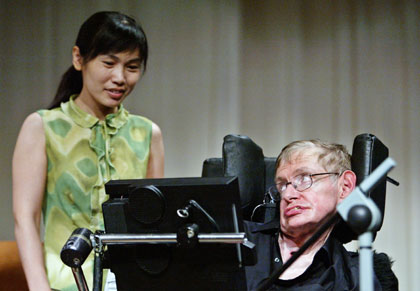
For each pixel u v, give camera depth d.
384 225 5.13
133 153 2.82
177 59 4.90
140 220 1.78
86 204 2.69
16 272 3.35
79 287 1.91
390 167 1.45
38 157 2.65
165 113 4.89
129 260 1.85
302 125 5.16
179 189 1.75
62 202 2.68
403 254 5.11
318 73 5.16
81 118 2.73
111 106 2.70
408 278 5.08
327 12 5.16
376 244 5.14
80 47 2.69
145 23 4.86
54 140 2.68
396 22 5.14
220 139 4.96
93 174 2.71
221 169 2.94
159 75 4.88
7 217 4.60
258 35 5.13
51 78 4.67
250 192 2.71
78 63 2.74
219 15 4.99
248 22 5.12
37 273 2.47
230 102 5.00
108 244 1.84
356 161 2.59
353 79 5.15
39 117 2.68
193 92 4.91
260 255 2.39
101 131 2.76
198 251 1.79
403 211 5.12
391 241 5.12
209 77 4.95
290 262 1.67
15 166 2.64
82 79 2.83
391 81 5.14
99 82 2.65
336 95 5.15
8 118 4.65
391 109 5.13
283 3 5.14
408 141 5.12
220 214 1.75
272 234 2.50
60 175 2.68
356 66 5.15
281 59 5.14
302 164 2.35
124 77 2.67
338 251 2.31
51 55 4.67
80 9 4.69
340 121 5.15
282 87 5.13
